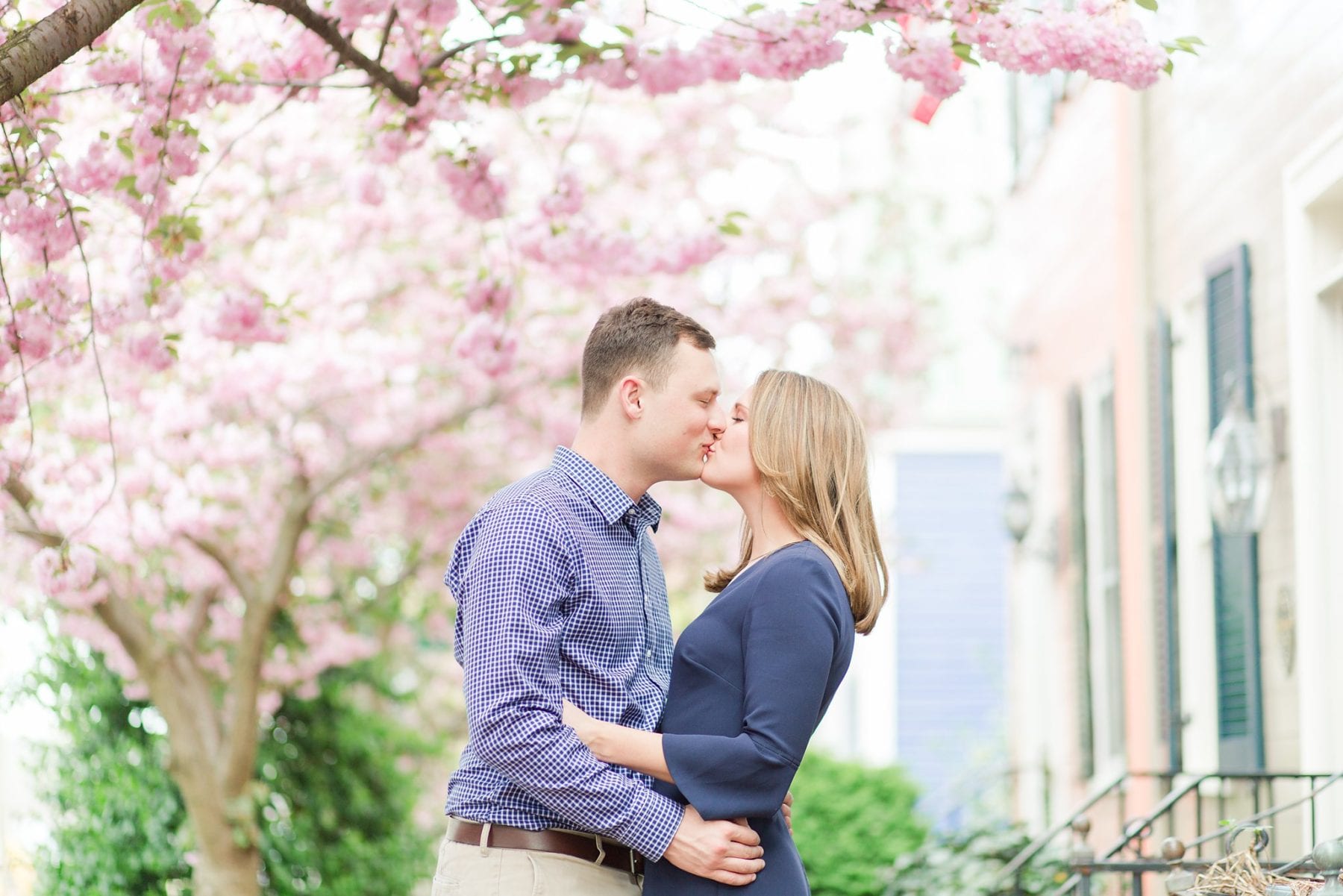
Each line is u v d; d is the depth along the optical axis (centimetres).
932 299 1070
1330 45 493
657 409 308
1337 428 516
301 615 818
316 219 738
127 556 666
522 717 278
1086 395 911
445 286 754
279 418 715
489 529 296
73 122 504
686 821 279
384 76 415
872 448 1027
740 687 291
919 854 847
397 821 867
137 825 755
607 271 544
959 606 1488
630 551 310
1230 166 605
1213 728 649
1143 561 732
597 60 417
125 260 525
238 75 453
